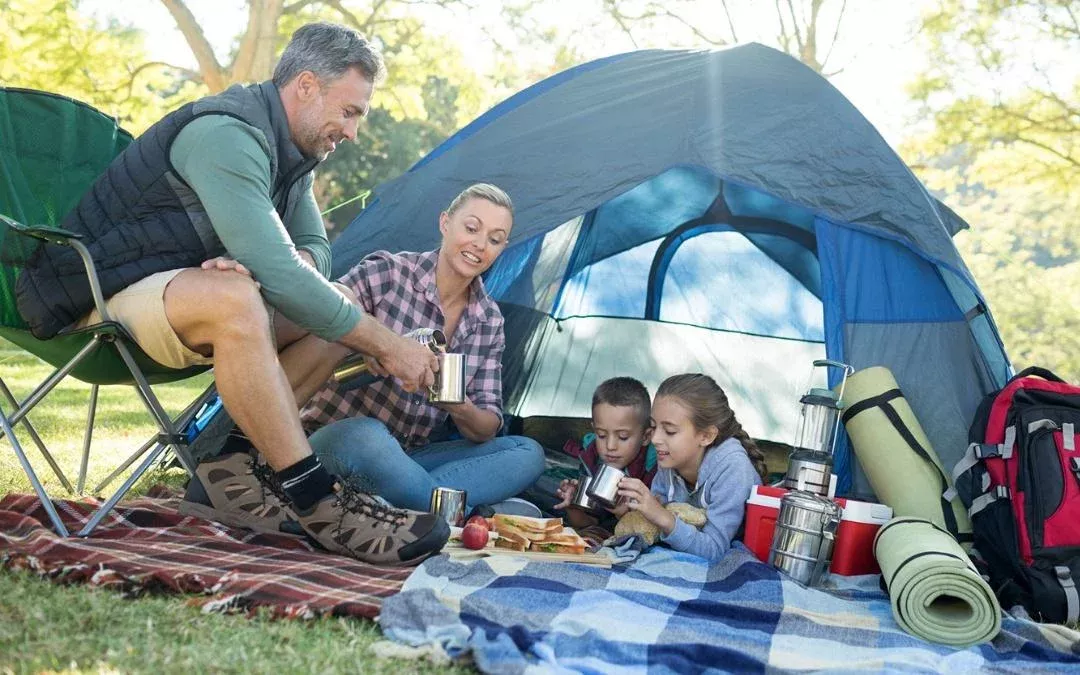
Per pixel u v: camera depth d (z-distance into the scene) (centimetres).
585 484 324
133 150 275
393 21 1542
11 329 286
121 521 281
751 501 306
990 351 366
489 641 205
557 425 436
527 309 420
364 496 270
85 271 265
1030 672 223
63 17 1318
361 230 411
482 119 439
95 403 366
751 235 448
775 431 445
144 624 201
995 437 315
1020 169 1391
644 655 209
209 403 409
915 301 366
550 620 224
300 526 284
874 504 302
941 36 1377
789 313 461
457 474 329
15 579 222
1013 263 1722
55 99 321
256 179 264
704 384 330
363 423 302
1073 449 298
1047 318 1652
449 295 345
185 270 259
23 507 280
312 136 286
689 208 441
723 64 401
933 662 224
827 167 371
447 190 397
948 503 326
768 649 223
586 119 396
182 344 258
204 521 286
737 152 369
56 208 316
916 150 1427
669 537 302
